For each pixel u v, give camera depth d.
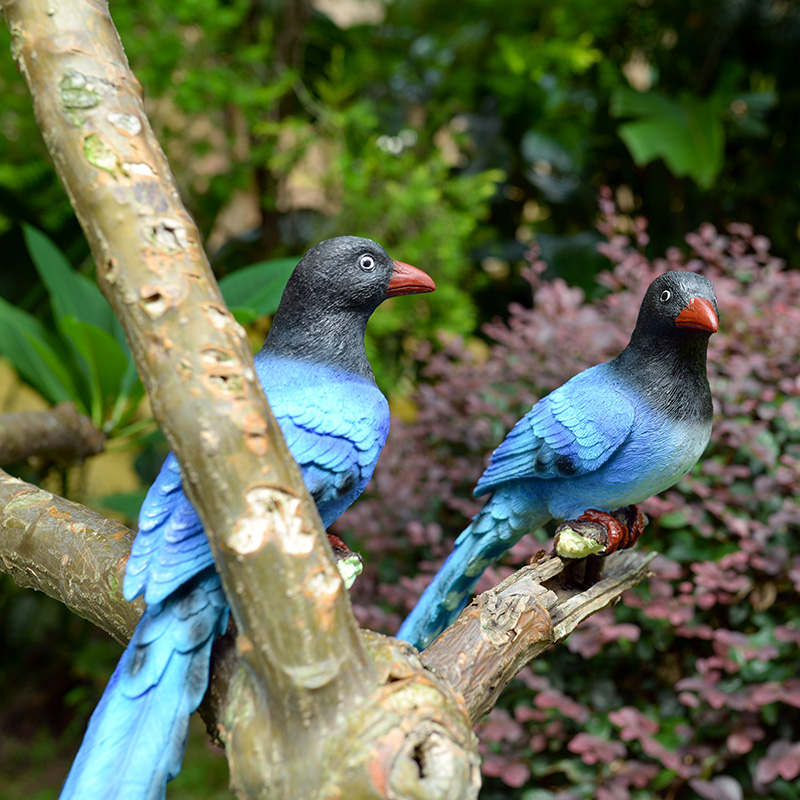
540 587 1.67
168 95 4.82
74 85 1.22
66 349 3.78
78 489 4.62
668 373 2.02
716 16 5.96
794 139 5.84
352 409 1.73
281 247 5.53
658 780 2.88
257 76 5.10
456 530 3.47
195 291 1.20
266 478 1.16
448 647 1.51
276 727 1.17
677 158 4.95
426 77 5.77
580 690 3.04
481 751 3.03
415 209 4.58
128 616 1.60
